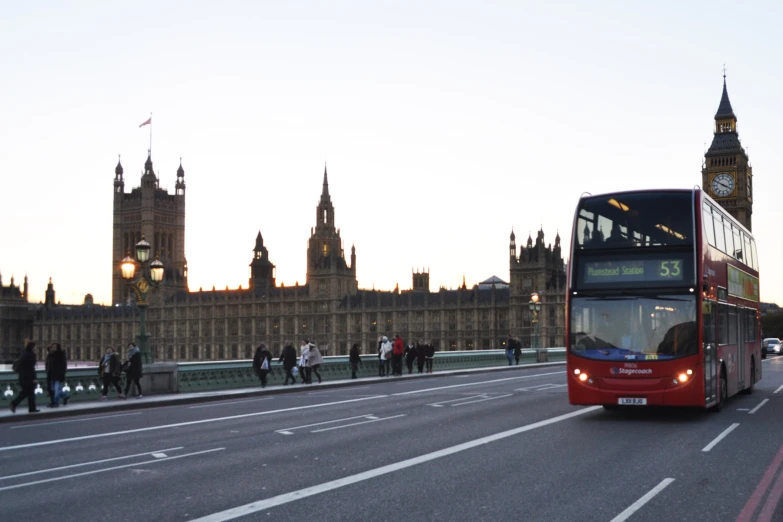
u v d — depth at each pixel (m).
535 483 14.17
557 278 158.50
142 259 36.47
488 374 55.75
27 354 27.69
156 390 35.66
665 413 26.05
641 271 23.59
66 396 30.31
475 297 170.00
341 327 189.88
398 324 180.50
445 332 173.75
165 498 13.27
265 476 15.10
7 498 13.44
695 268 23.20
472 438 20.05
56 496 13.55
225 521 11.60
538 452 17.69
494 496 13.10
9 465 16.88
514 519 11.58
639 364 23.09
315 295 194.25
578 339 23.89
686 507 12.30
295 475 15.16
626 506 12.36
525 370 61.91
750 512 11.91
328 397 35.50
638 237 23.83
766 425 22.66
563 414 26.00
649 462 16.34
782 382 42.72
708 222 24.91
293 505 12.55
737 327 29.95
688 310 23.06
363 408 29.30
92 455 18.14
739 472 15.20
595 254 24.19
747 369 32.09
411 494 13.29
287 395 37.62
